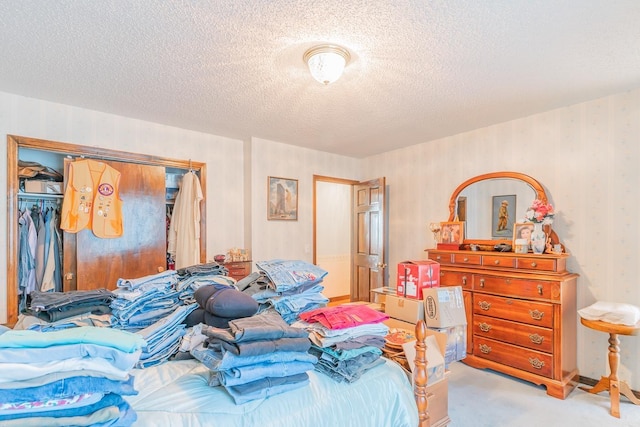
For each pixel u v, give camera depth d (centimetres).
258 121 329
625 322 229
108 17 163
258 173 396
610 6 154
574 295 279
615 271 265
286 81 238
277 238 413
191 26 171
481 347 305
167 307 153
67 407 77
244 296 137
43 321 135
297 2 152
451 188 383
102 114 305
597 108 274
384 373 135
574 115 287
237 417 96
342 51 194
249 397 100
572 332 274
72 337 82
